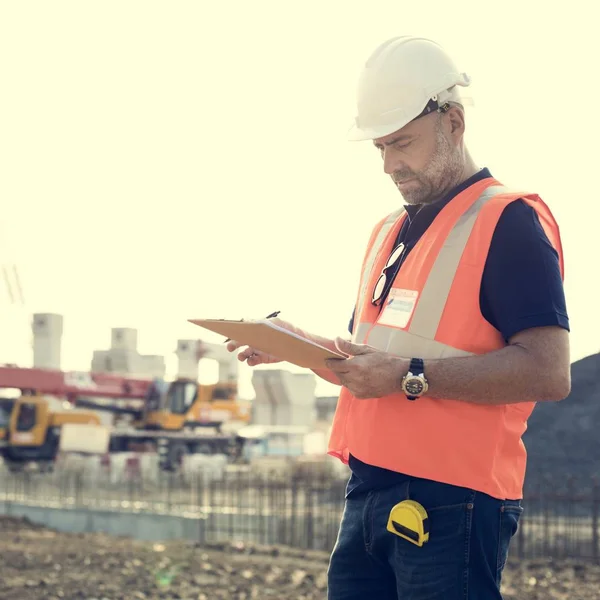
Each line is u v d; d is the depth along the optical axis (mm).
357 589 2619
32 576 8891
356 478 2604
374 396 2383
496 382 2309
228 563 10195
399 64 2516
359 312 2822
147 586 8484
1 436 24406
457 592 2361
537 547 11820
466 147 2600
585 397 17000
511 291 2344
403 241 2674
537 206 2453
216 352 31641
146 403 28031
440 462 2395
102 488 20984
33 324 27719
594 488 11656
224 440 30281
